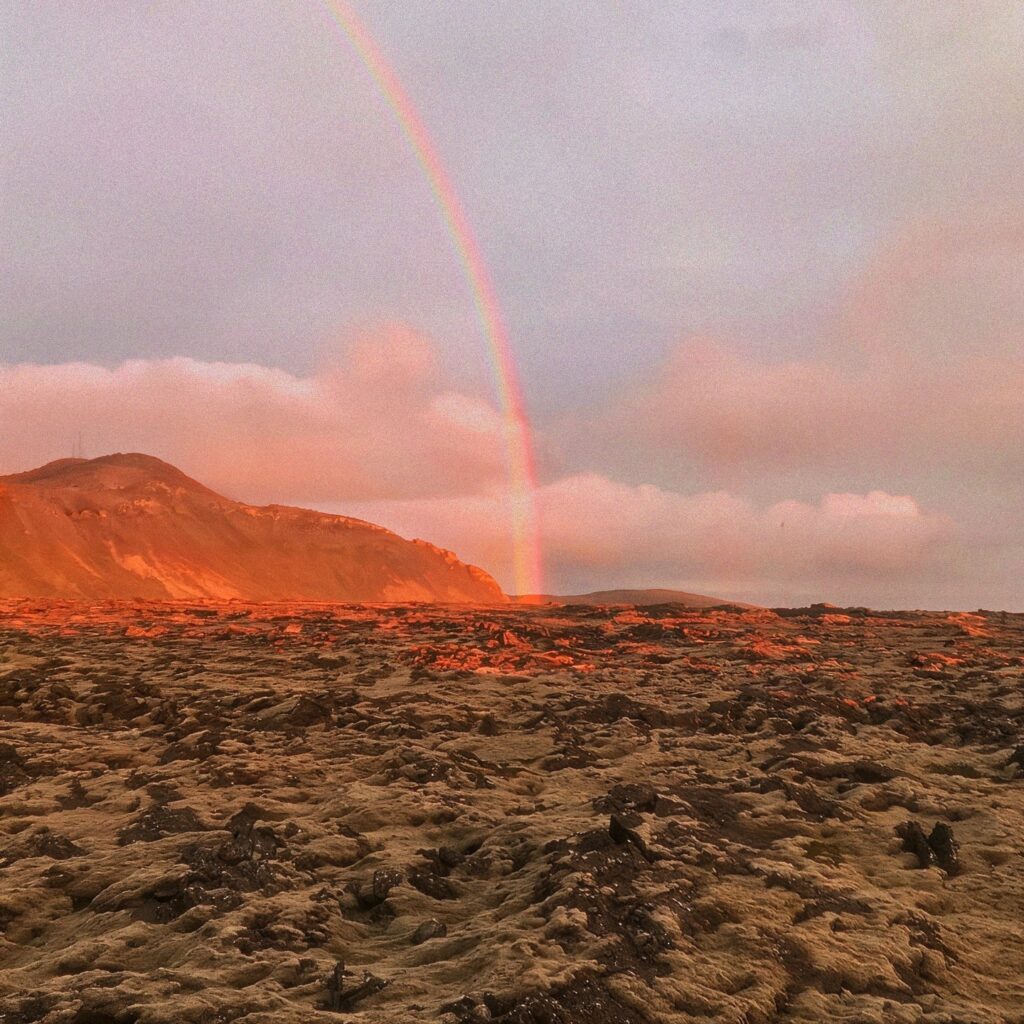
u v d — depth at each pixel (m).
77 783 22.97
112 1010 11.48
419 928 14.66
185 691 38.22
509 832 19.08
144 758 26.03
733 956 13.98
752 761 27.30
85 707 34.03
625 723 30.98
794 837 20.25
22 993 12.02
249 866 16.33
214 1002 11.59
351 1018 11.42
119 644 59.19
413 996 12.34
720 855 17.78
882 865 19.14
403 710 32.59
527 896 15.55
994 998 14.16
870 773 26.12
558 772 25.50
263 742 27.88
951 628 78.50
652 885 15.74
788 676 45.16
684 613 98.94
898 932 15.53
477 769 24.88
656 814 20.66
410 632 69.12
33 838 18.38
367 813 20.27
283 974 12.73
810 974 13.91
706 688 40.59
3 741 27.36
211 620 86.94
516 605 139.75
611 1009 11.94
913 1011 13.03
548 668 47.03
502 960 12.93
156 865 16.58
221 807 20.34
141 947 13.72
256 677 43.69
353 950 14.12
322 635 65.75
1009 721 34.88
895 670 49.19
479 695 37.56
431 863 17.36
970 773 27.97
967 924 16.70
